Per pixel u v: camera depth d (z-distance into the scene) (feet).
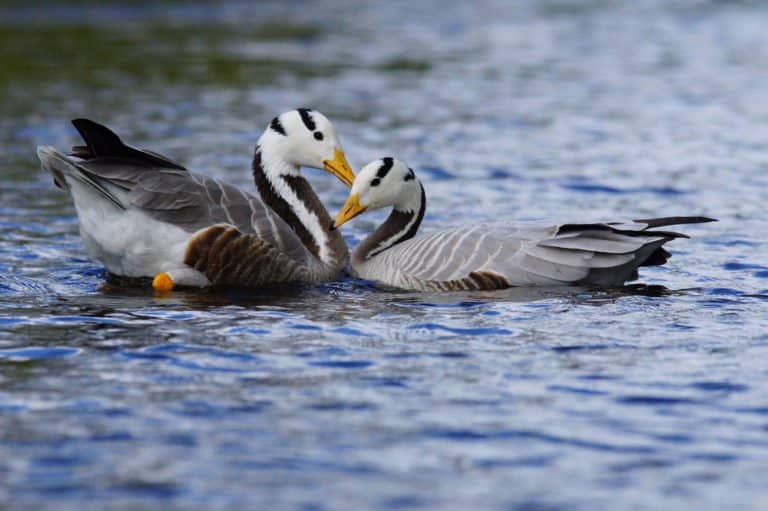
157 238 50.37
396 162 56.59
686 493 30.60
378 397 37.14
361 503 29.91
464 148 88.43
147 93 108.78
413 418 35.40
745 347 42.29
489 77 122.11
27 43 132.46
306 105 104.94
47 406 36.01
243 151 85.87
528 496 30.42
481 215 69.05
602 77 122.21
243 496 30.22
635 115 101.91
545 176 79.46
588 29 160.45
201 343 42.60
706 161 83.82
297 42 142.92
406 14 173.47
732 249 60.44
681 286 51.96
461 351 41.88
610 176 79.46
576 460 32.53
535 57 136.15
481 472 31.76
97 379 38.47
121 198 49.98
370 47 141.49
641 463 32.37
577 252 50.47
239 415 35.50
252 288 51.90
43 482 30.83
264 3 175.01
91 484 30.73
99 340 42.80
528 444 33.58
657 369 39.86
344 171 57.16
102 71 118.83
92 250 51.52
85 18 150.82
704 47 143.64
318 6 176.76
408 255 53.11
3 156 82.89
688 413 35.86
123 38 138.72
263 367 39.93
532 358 41.06
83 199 50.47
